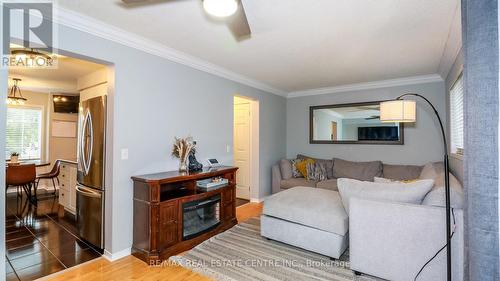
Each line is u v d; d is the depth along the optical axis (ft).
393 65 11.87
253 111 16.17
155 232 8.22
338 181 7.97
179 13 7.14
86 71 11.71
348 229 8.28
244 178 16.81
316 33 8.41
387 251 6.79
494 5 3.40
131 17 7.36
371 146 15.60
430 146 13.88
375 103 15.34
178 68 10.57
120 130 8.51
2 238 6.03
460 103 10.07
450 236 5.65
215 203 10.78
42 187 18.84
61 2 6.51
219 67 12.17
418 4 6.62
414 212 6.45
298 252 8.82
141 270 7.68
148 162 9.42
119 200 8.50
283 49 9.87
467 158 3.84
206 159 11.94
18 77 13.62
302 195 9.87
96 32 7.75
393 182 7.64
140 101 9.12
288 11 6.98
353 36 8.64
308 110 17.81
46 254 8.61
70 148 19.89
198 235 9.67
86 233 9.54
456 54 9.69
